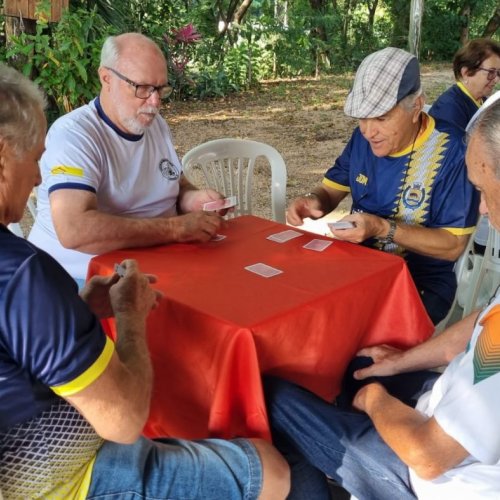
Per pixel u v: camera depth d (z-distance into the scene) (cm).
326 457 169
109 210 261
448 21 1608
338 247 230
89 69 687
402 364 197
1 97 125
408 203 253
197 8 1209
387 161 254
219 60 1178
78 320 125
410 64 235
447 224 247
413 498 156
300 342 182
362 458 162
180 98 1072
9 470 130
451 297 259
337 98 1083
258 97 1106
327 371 196
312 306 182
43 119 134
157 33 1033
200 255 225
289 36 1304
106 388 129
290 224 269
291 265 213
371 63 238
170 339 189
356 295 196
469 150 140
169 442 165
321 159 716
